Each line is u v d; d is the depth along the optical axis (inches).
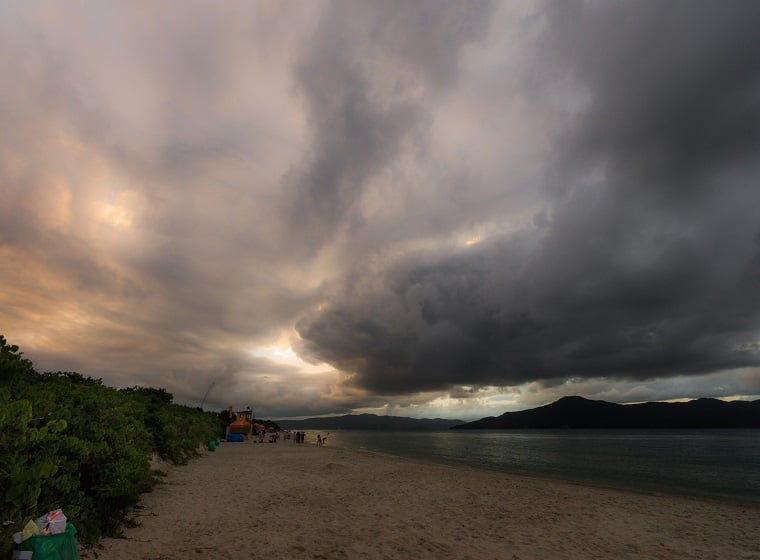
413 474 921.5
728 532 484.1
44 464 276.5
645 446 3250.5
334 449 2042.3
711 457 2075.5
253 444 2263.8
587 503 629.0
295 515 486.3
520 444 3607.3
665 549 412.2
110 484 371.9
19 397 375.9
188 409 1966.0
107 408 486.9
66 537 233.5
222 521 442.6
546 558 370.3
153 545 347.3
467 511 548.1
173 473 785.6
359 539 400.5
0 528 239.1
